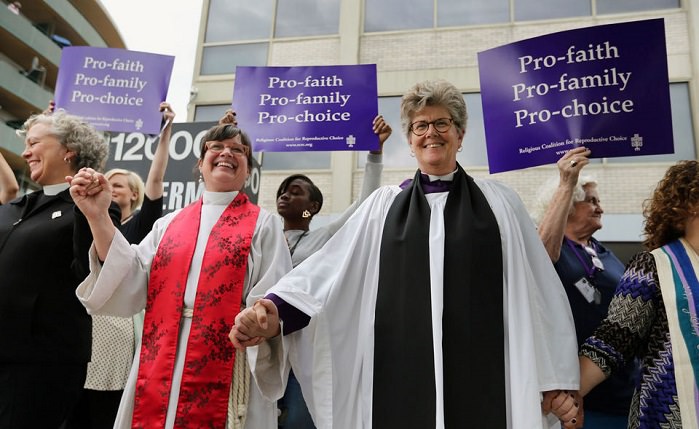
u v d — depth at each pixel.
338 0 10.07
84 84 3.32
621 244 8.17
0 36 25.27
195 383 1.99
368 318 1.88
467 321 1.74
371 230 2.01
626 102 2.41
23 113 26.58
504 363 1.72
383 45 9.71
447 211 1.92
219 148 2.39
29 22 25.89
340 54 9.71
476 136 8.95
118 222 2.43
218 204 2.37
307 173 9.27
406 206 1.99
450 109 2.04
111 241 2.03
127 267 2.08
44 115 2.64
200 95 9.97
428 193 2.02
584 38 2.47
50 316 2.24
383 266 1.88
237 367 2.04
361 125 3.35
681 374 1.67
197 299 2.09
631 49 2.43
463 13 9.58
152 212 3.08
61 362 2.24
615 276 2.79
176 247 2.20
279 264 2.20
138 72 3.34
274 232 2.29
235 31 10.27
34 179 2.53
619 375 2.54
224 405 1.99
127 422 2.03
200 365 2.01
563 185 2.43
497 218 1.89
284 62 9.94
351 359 1.86
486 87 2.57
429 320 1.75
